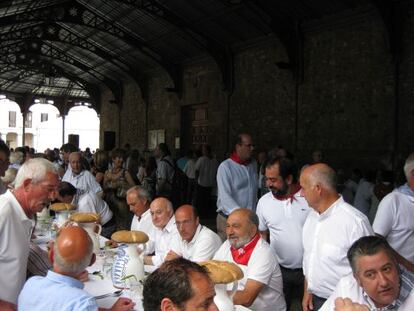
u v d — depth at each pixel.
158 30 13.05
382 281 1.85
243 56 11.70
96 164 6.03
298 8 9.19
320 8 8.88
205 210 9.66
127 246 2.72
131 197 3.89
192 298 1.31
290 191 3.12
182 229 3.05
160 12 11.59
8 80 22.05
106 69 18.75
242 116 11.73
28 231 2.42
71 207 4.13
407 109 7.65
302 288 3.19
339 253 2.43
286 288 3.17
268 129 10.77
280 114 10.39
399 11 7.69
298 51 9.77
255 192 4.24
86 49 16.59
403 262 2.58
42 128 39.03
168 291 1.31
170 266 1.38
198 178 9.61
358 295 2.08
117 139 19.80
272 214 3.19
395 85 7.77
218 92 12.80
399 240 2.76
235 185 4.13
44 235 4.15
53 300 1.85
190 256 3.08
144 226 3.85
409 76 7.62
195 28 11.77
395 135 7.79
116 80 19.45
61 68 21.02
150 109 16.89
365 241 1.92
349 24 8.62
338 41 8.93
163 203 3.45
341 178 7.92
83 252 1.93
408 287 2.00
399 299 1.96
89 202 4.55
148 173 8.90
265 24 10.07
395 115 7.78
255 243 2.71
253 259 2.66
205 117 13.62
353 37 8.60
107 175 5.54
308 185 2.51
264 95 10.91
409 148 7.62
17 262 2.34
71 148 6.55
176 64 14.66
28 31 16.53
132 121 18.45
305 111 9.70
